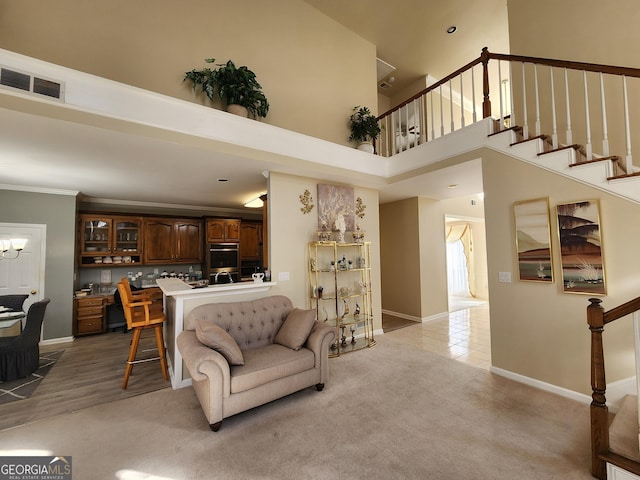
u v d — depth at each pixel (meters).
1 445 2.11
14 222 4.34
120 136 2.66
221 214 6.93
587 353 2.62
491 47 5.60
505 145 3.21
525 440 2.11
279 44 4.20
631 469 1.59
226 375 2.29
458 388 2.94
